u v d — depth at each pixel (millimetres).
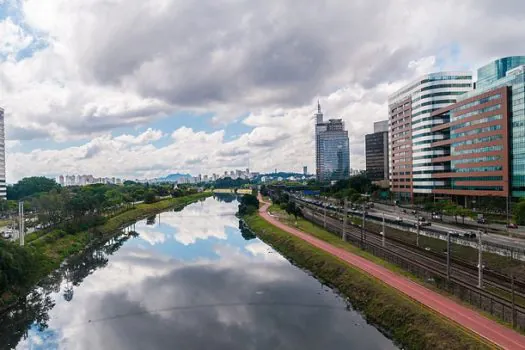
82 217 168250
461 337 52719
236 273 108188
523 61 187875
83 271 113875
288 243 136375
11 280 85000
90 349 64312
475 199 192125
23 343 67250
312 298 84812
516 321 55719
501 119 172000
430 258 97312
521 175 162000
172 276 106500
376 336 64812
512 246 97812
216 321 74062
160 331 70312
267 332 68188
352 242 128250
